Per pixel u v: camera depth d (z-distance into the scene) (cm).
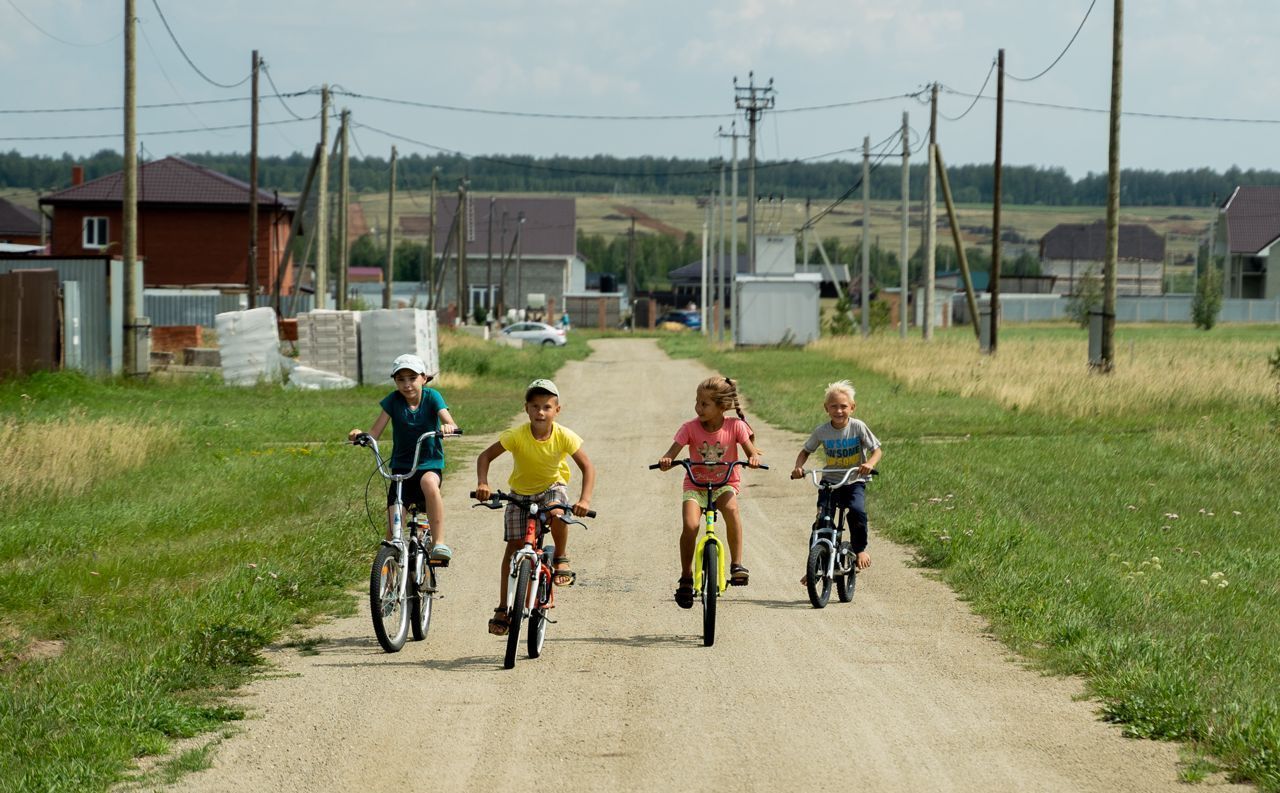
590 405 3394
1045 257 15962
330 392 3438
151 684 819
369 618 1052
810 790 635
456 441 2406
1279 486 1731
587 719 759
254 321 3550
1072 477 1809
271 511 1559
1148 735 719
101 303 3400
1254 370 3036
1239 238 10469
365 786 650
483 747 709
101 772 668
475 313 9694
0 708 773
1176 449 2083
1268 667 873
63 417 2323
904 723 746
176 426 2323
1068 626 946
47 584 1126
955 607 1078
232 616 1001
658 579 1209
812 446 1098
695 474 994
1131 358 3603
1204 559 1288
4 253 3388
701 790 636
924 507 1534
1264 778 629
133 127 3291
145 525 1425
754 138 6612
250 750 711
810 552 1053
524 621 1022
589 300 11881
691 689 823
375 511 1522
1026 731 731
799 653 920
